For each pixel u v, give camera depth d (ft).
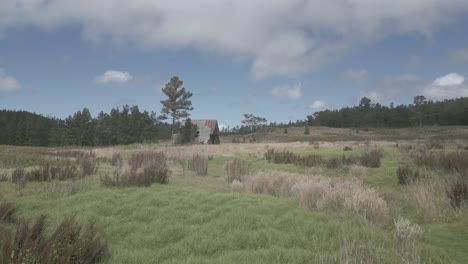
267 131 357.41
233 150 100.53
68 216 23.56
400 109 394.73
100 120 253.44
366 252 15.21
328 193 25.95
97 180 40.16
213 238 19.27
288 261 15.67
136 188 33.53
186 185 38.47
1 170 49.11
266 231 19.66
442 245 18.33
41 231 18.12
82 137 247.91
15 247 14.74
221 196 28.89
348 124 416.05
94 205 26.63
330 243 17.87
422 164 49.42
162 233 20.57
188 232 20.56
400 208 26.23
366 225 20.26
